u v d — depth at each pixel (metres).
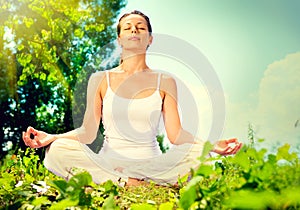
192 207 1.60
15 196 2.62
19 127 15.11
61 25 12.37
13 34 12.47
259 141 1.69
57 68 14.32
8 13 11.77
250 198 1.16
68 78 15.11
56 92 15.03
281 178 1.44
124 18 4.66
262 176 1.47
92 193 2.65
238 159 1.61
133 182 4.30
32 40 12.52
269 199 1.16
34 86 14.98
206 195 1.60
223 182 1.76
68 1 12.36
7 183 2.96
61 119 15.23
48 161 4.47
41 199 2.06
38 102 15.23
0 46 12.66
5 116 14.96
